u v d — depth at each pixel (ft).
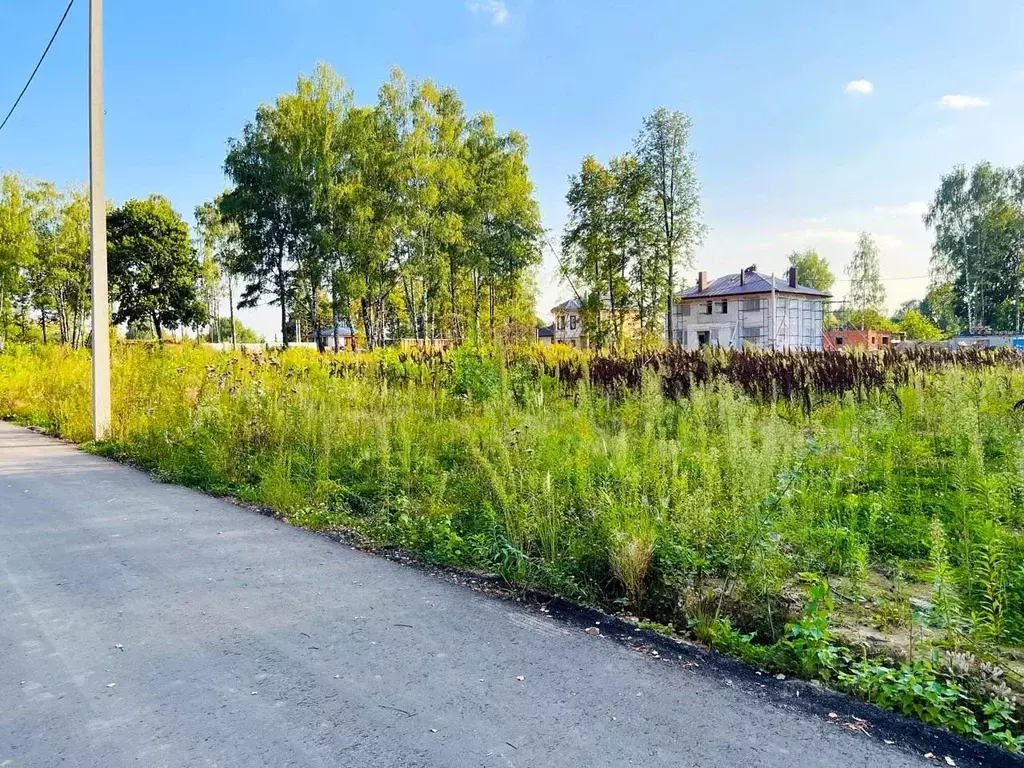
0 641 10.09
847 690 8.58
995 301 185.06
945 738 7.48
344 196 109.70
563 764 6.97
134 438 27.71
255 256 125.90
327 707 8.17
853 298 212.02
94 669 9.18
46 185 138.92
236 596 12.00
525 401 28.66
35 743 7.37
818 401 32.50
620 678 8.93
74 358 46.50
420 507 17.34
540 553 13.50
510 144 134.72
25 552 14.56
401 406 28.71
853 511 14.16
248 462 22.30
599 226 104.12
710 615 10.75
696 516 12.25
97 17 31.53
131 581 12.75
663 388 33.94
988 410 23.97
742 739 7.45
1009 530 13.38
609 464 15.93
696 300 190.49
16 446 30.71
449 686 8.71
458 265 129.18
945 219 166.71
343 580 12.90
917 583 11.95
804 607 9.91
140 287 170.40
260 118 121.29
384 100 112.37
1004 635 9.73
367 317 124.98
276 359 40.32
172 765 6.96
